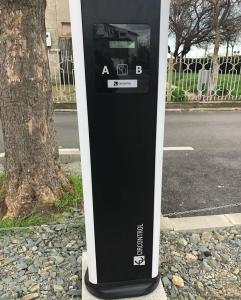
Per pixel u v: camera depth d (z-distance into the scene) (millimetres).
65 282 2168
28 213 2846
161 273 2250
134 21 1410
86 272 2072
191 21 14453
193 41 14969
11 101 2604
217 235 2670
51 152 2902
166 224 2770
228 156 4770
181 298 2068
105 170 1652
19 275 2227
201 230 2732
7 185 2885
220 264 2363
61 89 9203
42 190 2883
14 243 2547
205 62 9156
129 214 1773
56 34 11367
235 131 6320
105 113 1543
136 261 1896
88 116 1539
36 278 2201
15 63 2506
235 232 2713
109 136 1589
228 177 3975
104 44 1430
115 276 1915
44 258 2385
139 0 1389
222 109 8750
